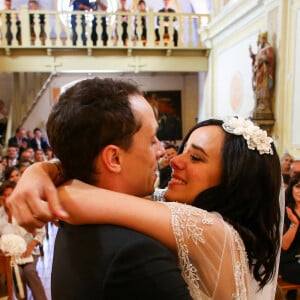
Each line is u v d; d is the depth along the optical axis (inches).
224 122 34.5
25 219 23.2
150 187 29.0
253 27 237.1
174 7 411.8
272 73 203.2
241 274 28.1
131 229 24.9
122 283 22.6
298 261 105.7
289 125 192.1
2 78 402.3
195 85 416.5
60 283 27.4
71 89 27.2
